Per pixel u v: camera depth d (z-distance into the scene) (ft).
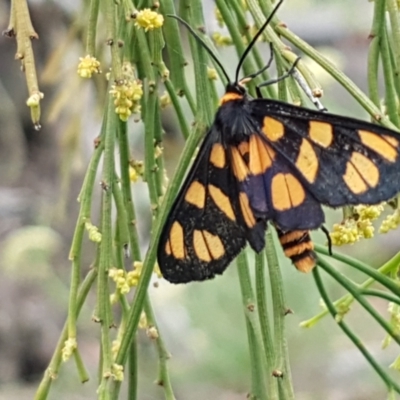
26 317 2.31
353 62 2.12
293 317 2.32
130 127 2.05
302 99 1.29
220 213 1.28
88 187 1.29
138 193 2.12
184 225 1.28
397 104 1.30
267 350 1.28
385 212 2.15
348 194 1.27
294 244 1.28
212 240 1.28
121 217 1.29
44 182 2.48
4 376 2.25
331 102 2.15
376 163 1.27
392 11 1.30
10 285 2.32
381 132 1.27
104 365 1.28
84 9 1.44
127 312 1.29
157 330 1.30
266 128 1.28
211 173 1.28
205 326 2.35
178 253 1.28
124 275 1.29
